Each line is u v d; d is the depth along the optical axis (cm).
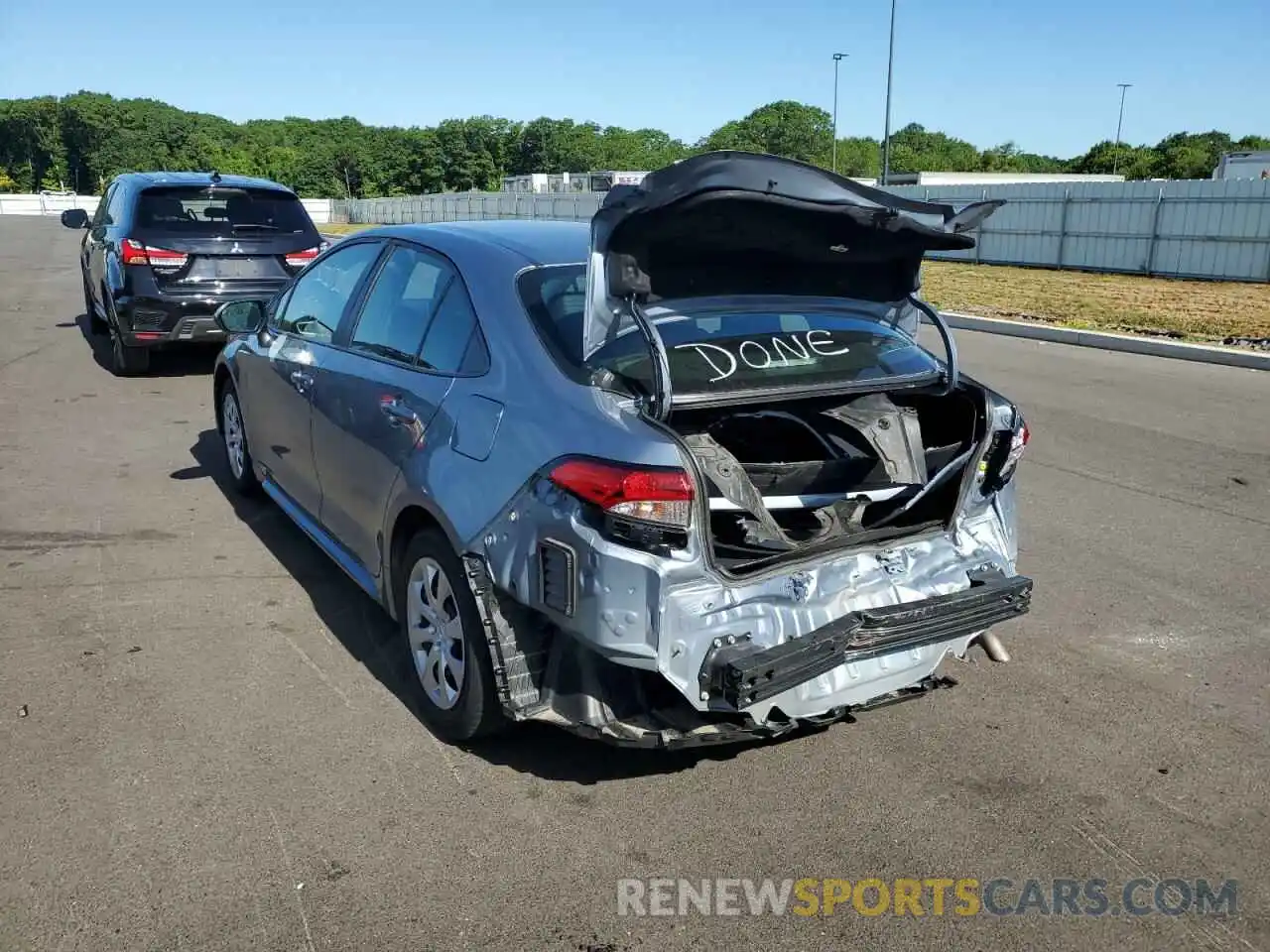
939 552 354
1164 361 1168
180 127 11731
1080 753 364
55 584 486
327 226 5169
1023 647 448
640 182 297
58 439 744
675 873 298
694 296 350
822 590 321
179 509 596
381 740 361
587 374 322
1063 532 592
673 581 293
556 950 267
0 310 1444
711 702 301
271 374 509
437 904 282
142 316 898
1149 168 8169
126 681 397
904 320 400
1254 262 1986
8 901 278
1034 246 2425
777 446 402
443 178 9975
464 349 362
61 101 12650
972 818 326
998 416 371
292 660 417
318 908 279
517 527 311
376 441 388
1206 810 332
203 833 308
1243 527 600
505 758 353
